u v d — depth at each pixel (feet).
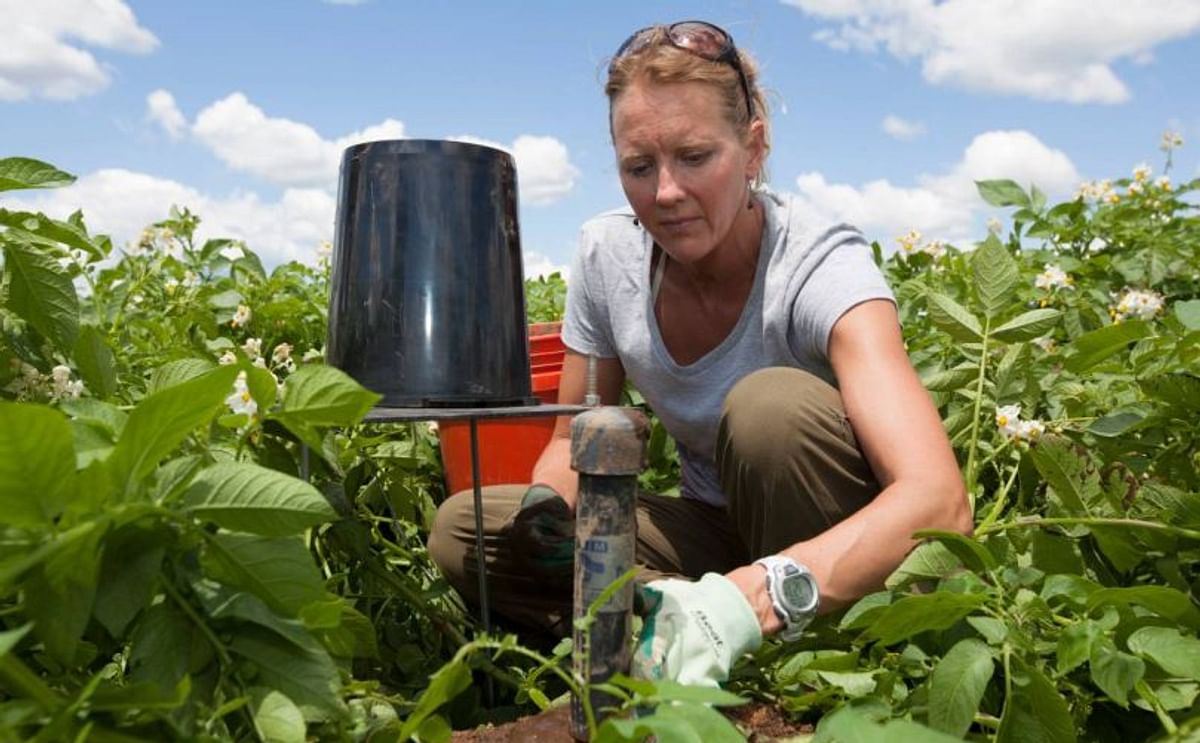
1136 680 5.14
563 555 8.52
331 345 7.07
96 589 4.16
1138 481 7.82
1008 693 5.34
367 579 8.93
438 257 6.80
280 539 4.46
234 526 4.36
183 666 4.25
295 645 4.47
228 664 4.34
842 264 7.50
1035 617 5.96
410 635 8.79
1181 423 8.28
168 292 14.06
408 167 6.84
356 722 5.35
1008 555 7.11
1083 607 6.03
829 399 7.23
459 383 6.79
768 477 7.27
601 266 8.92
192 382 3.90
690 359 8.57
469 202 6.92
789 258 7.72
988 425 9.30
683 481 9.47
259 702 4.27
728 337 8.23
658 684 4.07
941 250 17.31
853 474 7.20
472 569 9.03
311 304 14.46
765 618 5.82
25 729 3.72
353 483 9.03
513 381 7.09
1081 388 9.68
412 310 6.75
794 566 5.87
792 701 6.02
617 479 4.80
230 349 11.79
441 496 11.89
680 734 3.79
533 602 8.95
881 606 5.56
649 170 7.45
